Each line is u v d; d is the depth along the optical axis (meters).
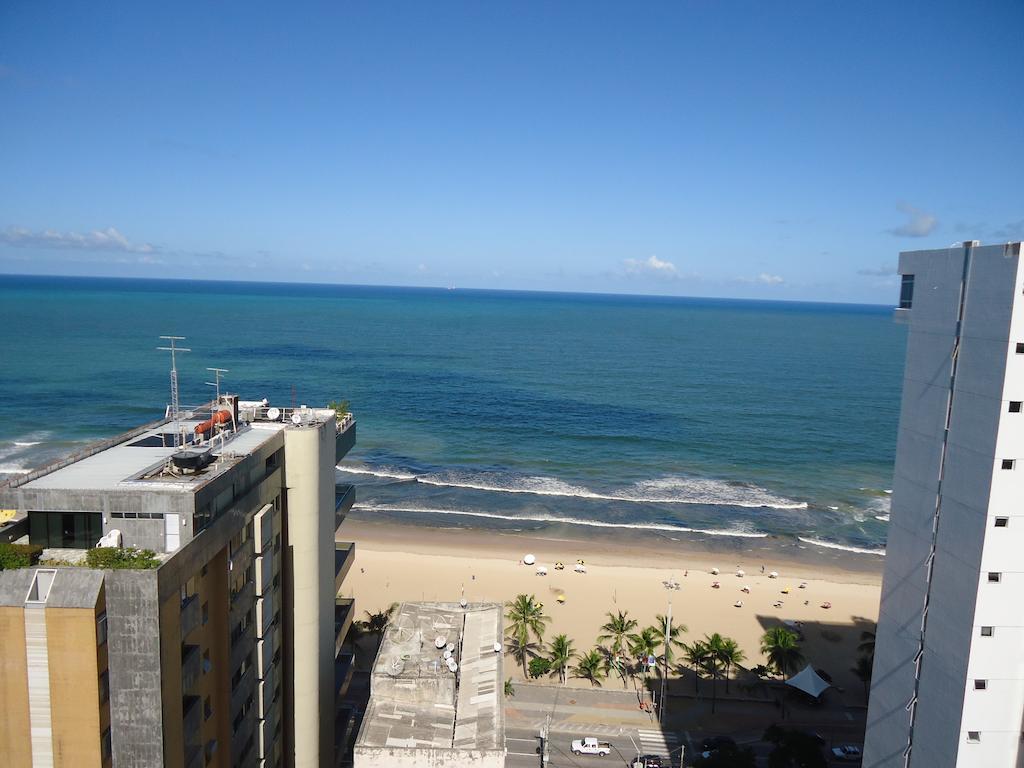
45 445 138.62
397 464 143.75
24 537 28.23
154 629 24.56
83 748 24.23
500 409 191.25
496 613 46.84
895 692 35.47
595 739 61.09
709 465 149.38
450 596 88.75
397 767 33.25
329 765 46.25
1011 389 28.52
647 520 119.50
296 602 41.50
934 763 32.47
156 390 188.12
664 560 103.38
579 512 122.00
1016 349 28.31
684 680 71.31
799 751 55.69
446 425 173.50
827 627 84.12
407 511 120.12
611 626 73.00
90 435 146.00
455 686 39.09
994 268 29.09
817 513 124.31
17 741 24.17
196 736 28.91
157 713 24.95
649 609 86.88
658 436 169.62
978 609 30.05
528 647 76.06
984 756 31.14
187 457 31.14
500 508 122.56
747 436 172.00
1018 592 30.00
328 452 44.09
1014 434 28.88
